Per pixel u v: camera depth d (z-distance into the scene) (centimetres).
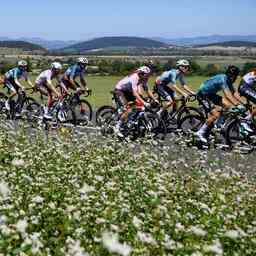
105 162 1146
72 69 1850
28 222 602
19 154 1087
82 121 1831
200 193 939
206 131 1526
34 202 670
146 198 823
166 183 982
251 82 1512
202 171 1201
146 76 1623
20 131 1477
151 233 623
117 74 5331
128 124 1596
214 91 1537
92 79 4769
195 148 1462
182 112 1656
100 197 762
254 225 776
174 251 556
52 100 1880
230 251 625
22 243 493
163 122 1584
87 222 627
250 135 1491
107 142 1402
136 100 1584
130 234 606
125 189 878
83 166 1065
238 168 1297
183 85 1680
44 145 1280
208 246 570
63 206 707
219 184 1066
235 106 1510
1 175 872
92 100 2823
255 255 627
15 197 702
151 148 1433
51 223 609
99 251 516
